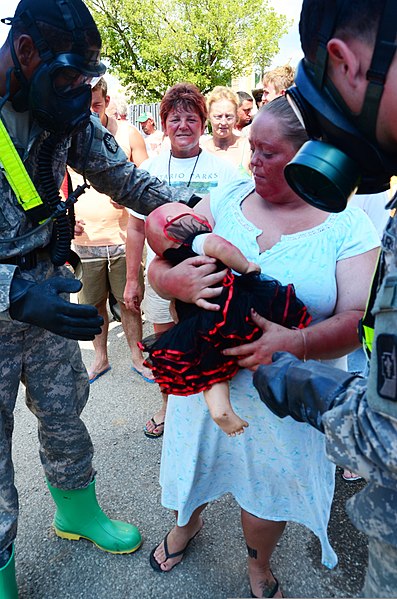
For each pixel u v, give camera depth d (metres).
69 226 1.53
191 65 21.03
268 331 1.25
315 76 0.75
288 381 0.95
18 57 1.21
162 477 1.72
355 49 0.66
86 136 1.59
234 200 1.53
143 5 20.11
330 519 2.13
